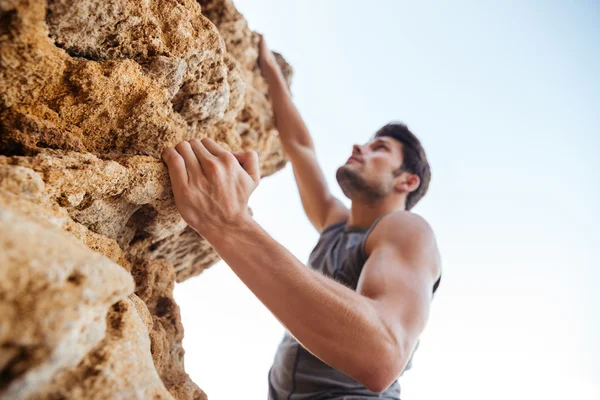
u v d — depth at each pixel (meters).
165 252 2.21
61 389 0.92
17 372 0.80
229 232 1.60
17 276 0.83
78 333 0.88
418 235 2.24
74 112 1.44
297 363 2.28
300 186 3.18
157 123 1.58
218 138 2.12
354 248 2.49
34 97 1.36
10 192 1.12
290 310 1.56
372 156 2.91
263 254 1.58
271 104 3.02
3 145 1.32
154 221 1.76
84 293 0.90
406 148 3.01
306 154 3.09
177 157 1.60
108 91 1.46
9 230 0.87
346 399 2.13
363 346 1.60
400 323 1.78
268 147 2.91
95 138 1.51
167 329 1.89
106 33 1.46
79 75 1.39
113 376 1.00
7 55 1.24
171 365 1.87
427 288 2.04
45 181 1.25
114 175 1.42
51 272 0.87
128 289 1.03
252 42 2.88
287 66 3.25
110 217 1.54
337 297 1.61
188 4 1.69
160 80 1.63
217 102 1.86
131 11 1.46
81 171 1.33
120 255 1.62
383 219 2.43
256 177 1.75
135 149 1.60
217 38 1.74
